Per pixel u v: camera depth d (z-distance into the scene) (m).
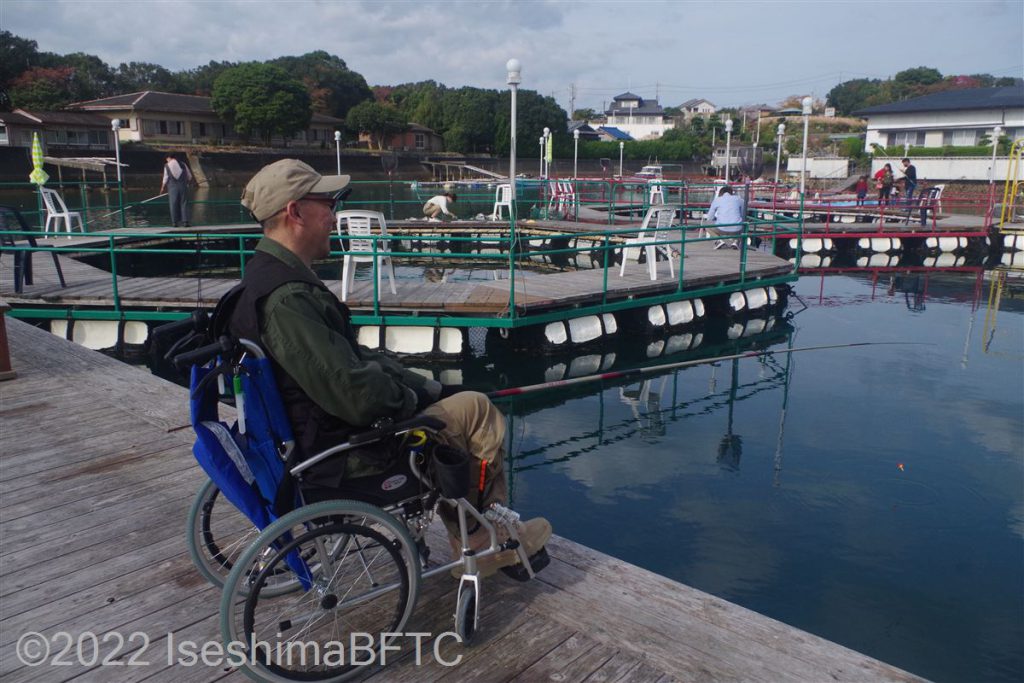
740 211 15.45
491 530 2.54
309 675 2.33
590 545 4.95
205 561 2.77
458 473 2.30
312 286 2.17
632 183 21.36
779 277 12.68
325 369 2.07
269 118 57.16
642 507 5.55
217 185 49.50
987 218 21.66
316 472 2.25
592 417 7.72
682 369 9.64
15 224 10.37
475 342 10.70
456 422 2.50
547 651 2.55
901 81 114.50
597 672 2.45
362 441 2.21
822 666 2.48
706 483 5.99
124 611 2.79
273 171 2.19
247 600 2.20
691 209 19.16
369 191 40.06
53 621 2.73
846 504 5.59
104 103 53.50
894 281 16.92
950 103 54.34
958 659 3.73
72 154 44.44
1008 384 8.84
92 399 5.24
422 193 36.84
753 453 6.64
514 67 9.84
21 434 4.58
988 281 16.97
